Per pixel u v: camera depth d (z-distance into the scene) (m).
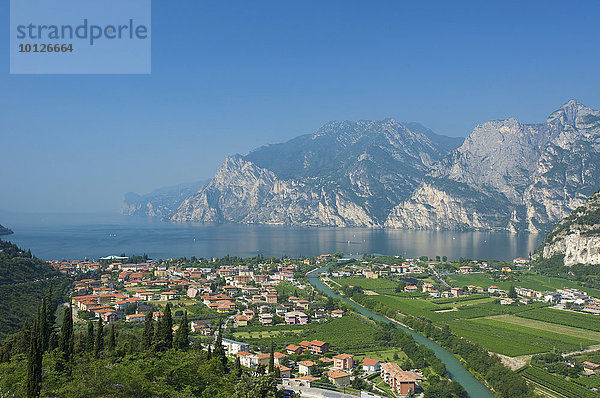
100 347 197.75
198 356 191.00
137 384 149.88
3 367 158.88
